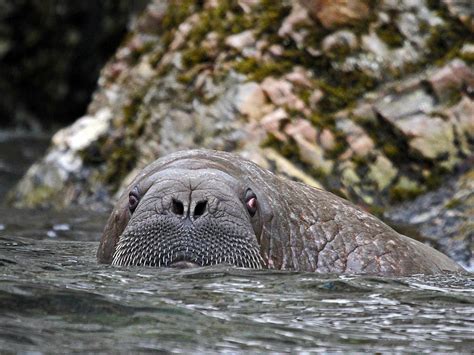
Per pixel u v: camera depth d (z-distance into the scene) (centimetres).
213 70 5397
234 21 5525
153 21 5916
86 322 2155
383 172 5003
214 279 2620
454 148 4991
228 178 2920
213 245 2753
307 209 3219
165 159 3194
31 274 2673
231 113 5206
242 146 5109
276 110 5162
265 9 5516
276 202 3108
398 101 5125
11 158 7725
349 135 5088
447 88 5100
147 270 2711
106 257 3091
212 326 2177
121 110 5681
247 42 5419
